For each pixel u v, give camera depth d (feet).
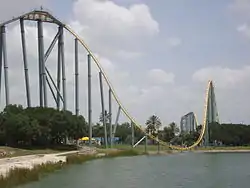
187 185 227.61
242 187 223.71
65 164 358.02
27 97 547.49
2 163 305.94
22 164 301.02
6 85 507.71
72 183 227.20
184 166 385.50
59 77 574.15
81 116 593.01
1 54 509.76
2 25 499.10
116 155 547.08
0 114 519.60
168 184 229.86
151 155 614.75
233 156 625.82
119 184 226.17
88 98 591.78
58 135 560.61
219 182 245.65
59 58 568.00
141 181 242.17
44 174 273.13
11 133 501.15
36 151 485.56
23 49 530.27
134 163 414.82
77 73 576.61
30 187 204.74
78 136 583.99
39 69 545.03
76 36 571.28
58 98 573.74
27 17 526.16
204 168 362.94
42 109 546.26
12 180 213.46
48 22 545.03
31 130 502.79
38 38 537.24
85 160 431.43
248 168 366.02
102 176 269.44
